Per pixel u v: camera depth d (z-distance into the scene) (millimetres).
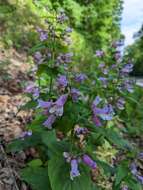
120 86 223
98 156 234
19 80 302
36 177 152
